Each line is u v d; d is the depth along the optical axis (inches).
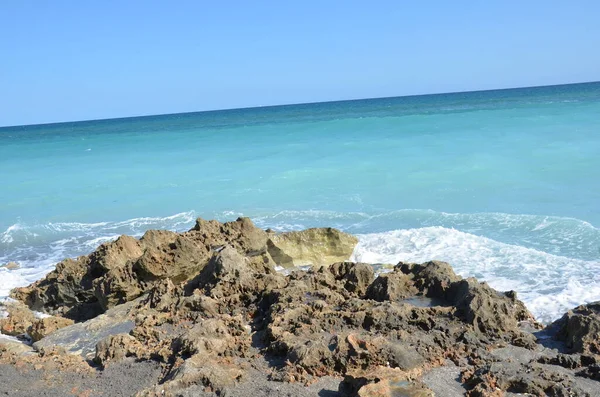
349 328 366.3
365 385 283.4
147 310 430.0
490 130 1401.3
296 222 830.5
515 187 905.5
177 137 1852.9
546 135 1274.6
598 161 1013.8
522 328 381.4
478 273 565.3
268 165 1219.9
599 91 3521.2
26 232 867.4
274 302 405.4
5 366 364.2
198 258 517.7
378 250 657.0
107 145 1781.5
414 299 404.5
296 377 315.3
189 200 997.2
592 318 346.9
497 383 306.0
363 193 953.5
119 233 840.3
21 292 557.9
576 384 302.7
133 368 346.0
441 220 779.4
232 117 3535.9
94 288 504.7
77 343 397.7
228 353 347.3
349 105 4731.8
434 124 1592.0
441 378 316.8
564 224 707.4
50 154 1658.5
